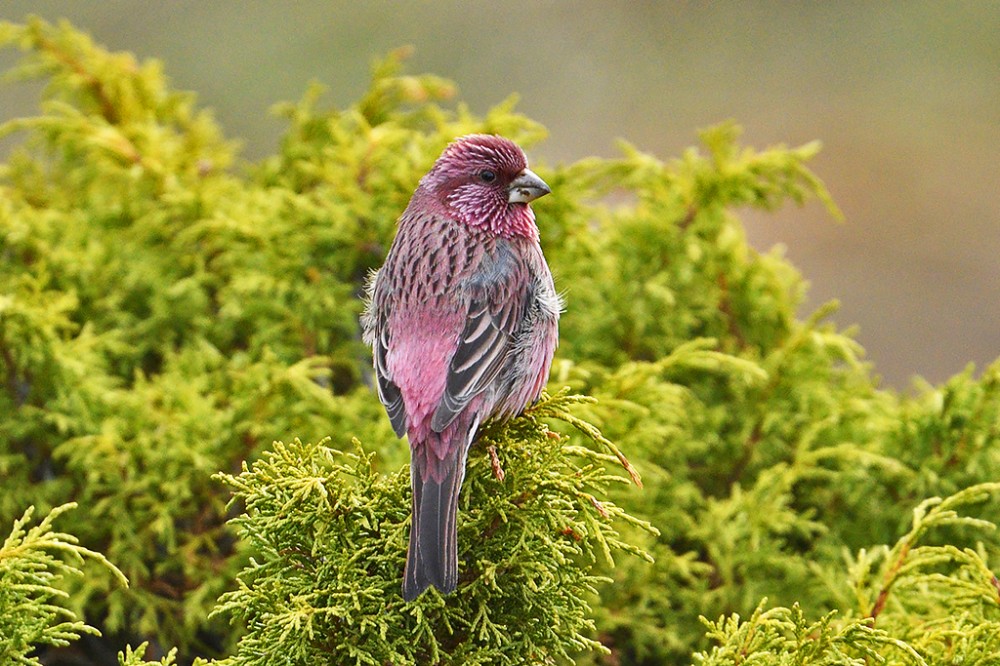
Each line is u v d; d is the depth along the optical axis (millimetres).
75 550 7047
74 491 10398
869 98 25375
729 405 11398
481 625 7316
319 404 10484
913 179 24500
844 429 11070
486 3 24531
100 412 10516
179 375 10727
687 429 10922
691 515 10883
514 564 7203
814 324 11281
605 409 10039
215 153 13320
